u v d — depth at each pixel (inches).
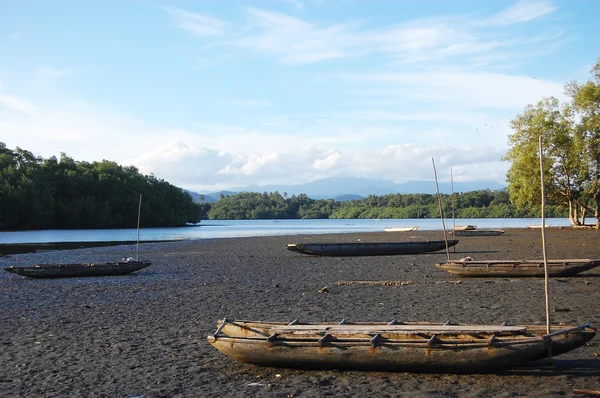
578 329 385.7
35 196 3784.5
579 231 2466.8
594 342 474.9
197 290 888.3
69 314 682.8
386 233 2866.6
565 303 684.7
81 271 1109.7
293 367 415.5
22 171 3939.5
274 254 1652.3
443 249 1663.4
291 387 382.0
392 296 776.9
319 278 1032.2
